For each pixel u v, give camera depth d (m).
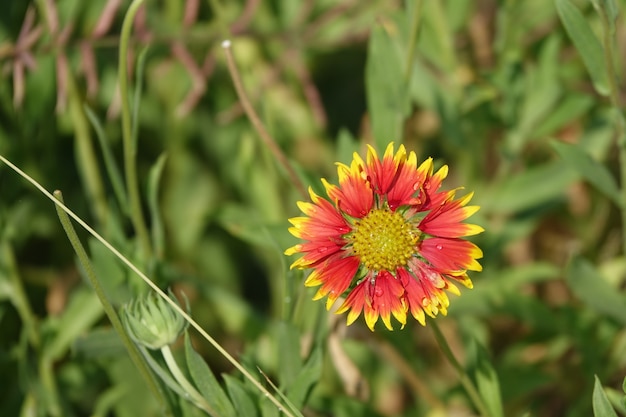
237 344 0.82
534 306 0.78
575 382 0.81
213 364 0.81
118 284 0.71
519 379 0.77
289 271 0.67
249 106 0.71
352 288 0.63
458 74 0.82
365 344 0.78
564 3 0.69
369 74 0.73
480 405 0.66
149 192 0.73
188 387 0.64
